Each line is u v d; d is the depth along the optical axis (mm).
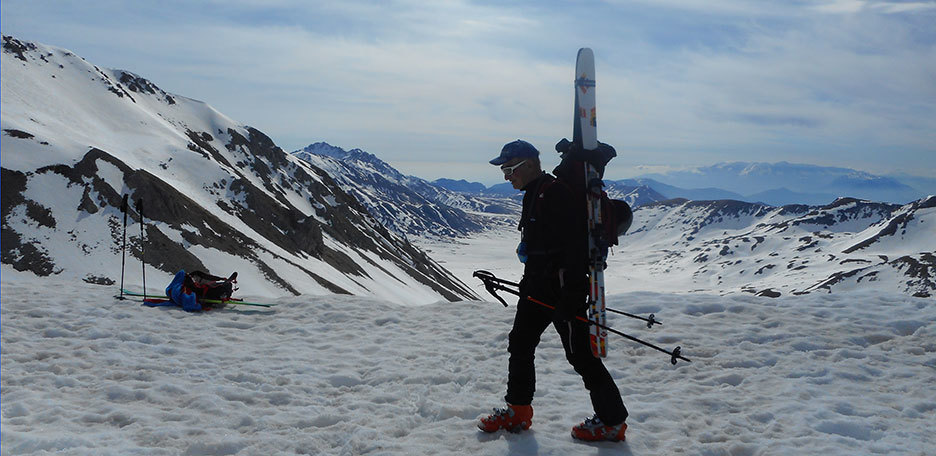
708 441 4691
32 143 82500
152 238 76125
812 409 5160
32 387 5844
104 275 66875
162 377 6258
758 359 6734
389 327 8766
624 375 6449
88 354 6941
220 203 109812
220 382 6164
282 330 8578
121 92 155125
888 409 5258
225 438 4613
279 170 161375
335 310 9586
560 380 6191
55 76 148875
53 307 9117
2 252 65875
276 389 5922
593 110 4059
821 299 9242
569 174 4008
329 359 7094
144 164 116375
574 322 4133
